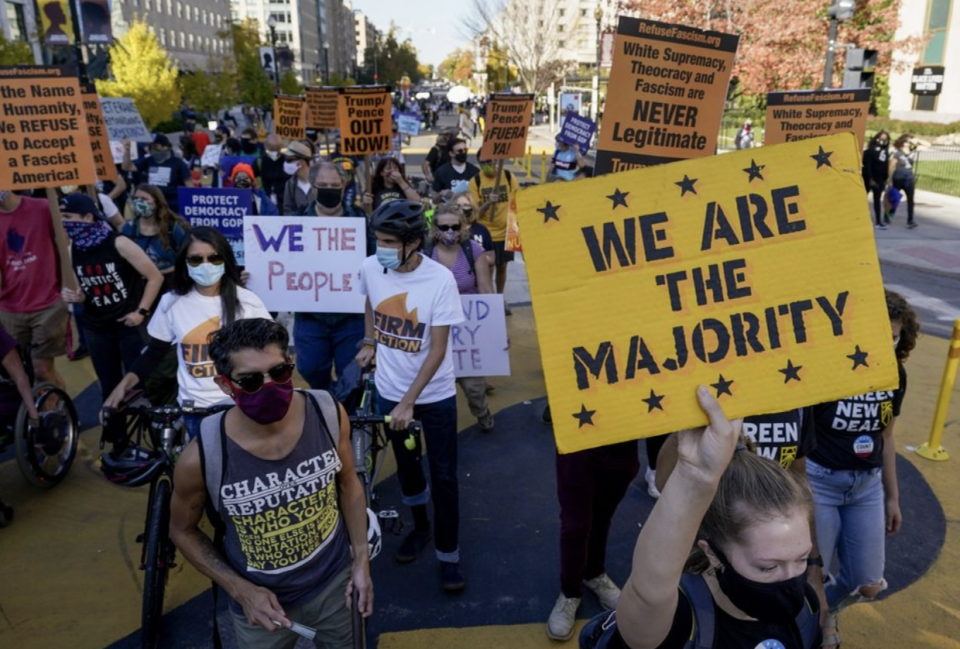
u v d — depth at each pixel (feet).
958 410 21.39
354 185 21.89
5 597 13.60
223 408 11.29
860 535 10.48
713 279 5.83
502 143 28.55
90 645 12.38
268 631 8.48
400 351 12.65
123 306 17.21
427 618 12.91
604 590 12.96
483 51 175.42
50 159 18.49
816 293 5.81
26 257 18.61
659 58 14.94
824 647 8.80
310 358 17.95
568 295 5.82
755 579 5.36
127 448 12.03
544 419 20.84
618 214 5.83
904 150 50.16
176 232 20.27
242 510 7.71
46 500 16.98
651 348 5.80
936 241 45.91
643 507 16.29
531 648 12.19
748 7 78.79
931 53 125.80
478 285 18.39
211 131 89.10
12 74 18.01
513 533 15.48
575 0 187.62
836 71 80.02
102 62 90.74
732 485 5.44
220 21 290.97
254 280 17.47
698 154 15.44
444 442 12.91
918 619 12.80
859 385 5.79
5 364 15.39
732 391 5.75
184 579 14.03
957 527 15.55
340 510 8.73
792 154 5.85
